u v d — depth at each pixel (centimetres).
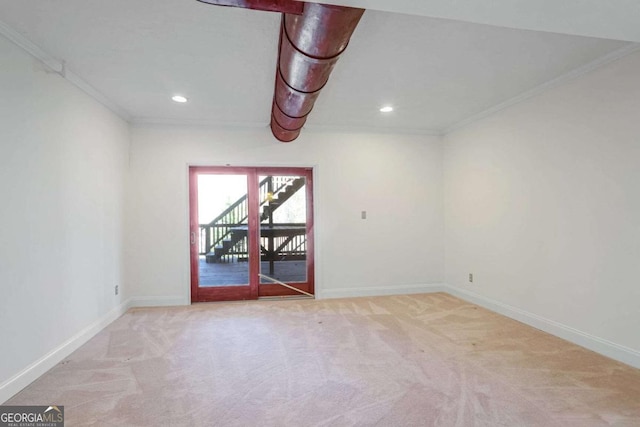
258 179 438
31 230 223
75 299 275
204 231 425
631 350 238
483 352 265
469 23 198
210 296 427
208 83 288
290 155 431
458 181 435
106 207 334
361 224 449
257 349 274
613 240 249
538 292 314
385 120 411
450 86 300
